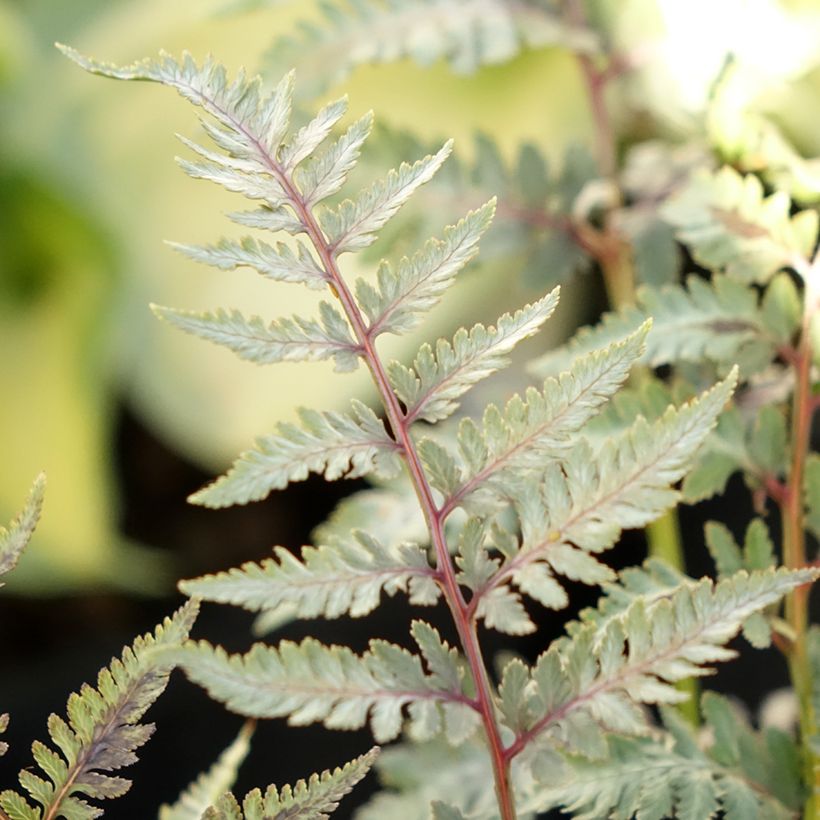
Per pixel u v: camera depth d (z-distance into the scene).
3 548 1.05
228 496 1.05
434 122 2.53
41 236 2.82
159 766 2.01
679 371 1.25
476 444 1.07
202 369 2.81
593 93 1.46
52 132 2.84
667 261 1.37
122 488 2.97
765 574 1.06
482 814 1.15
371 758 1.05
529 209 1.41
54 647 2.78
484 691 1.06
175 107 2.90
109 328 2.82
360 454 1.06
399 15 1.34
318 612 1.05
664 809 1.13
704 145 1.41
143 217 2.83
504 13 1.38
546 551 1.07
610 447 1.07
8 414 2.79
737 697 1.77
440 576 1.06
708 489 1.19
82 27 2.97
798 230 1.21
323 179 1.06
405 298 1.06
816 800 1.15
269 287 2.78
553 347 2.45
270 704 1.04
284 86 1.06
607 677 1.07
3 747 1.05
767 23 1.26
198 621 2.41
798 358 1.19
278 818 1.04
